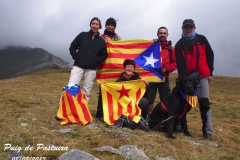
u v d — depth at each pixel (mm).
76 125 3021
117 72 3854
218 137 3432
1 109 3773
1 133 2379
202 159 2258
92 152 2096
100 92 3662
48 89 8797
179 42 3170
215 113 7625
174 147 2459
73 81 3529
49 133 2510
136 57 3871
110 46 3902
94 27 3539
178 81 2988
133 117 3139
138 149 2191
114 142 2355
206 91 3172
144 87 3467
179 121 3342
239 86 20922
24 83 11172
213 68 3197
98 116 3670
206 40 3152
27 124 2855
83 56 3543
